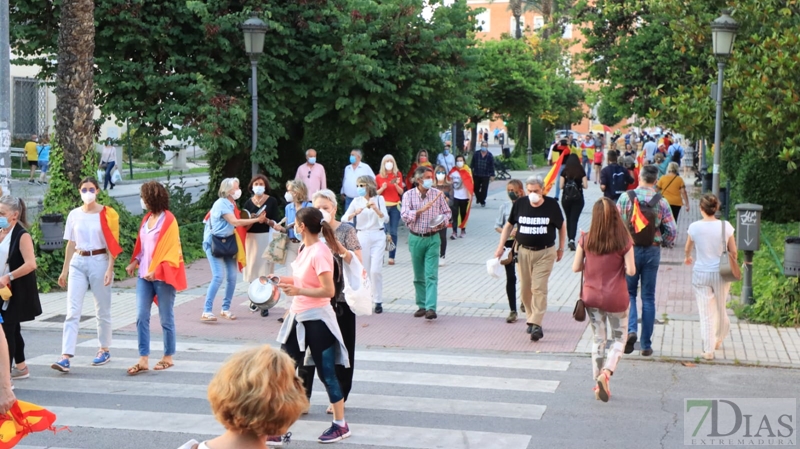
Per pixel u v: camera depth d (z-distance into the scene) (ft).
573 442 22.63
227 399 10.00
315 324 22.66
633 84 84.33
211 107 59.98
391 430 23.59
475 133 151.74
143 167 145.28
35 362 31.07
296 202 37.11
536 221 34.30
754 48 46.57
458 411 25.36
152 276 29.22
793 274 36.68
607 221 26.30
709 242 31.14
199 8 59.31
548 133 192.44
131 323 37.81
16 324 28.22
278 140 75.82
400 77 66.90
